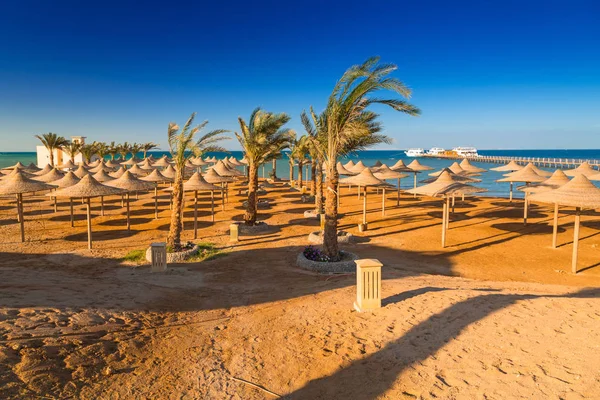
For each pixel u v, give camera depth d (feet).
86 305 30.14
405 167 126.21
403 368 20.92
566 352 20.42
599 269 49.34
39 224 81.92
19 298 29.25
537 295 32.71
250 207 74.23
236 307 33.94
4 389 17.42
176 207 55.36
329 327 27.89
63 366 20.67
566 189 50.21
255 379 21.66
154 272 45.42
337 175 50.16
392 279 41.34
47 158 248.73
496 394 17.53
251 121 73.36
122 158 278.87
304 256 51.06
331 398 19.19
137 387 20.43
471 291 33.60
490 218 87.04
